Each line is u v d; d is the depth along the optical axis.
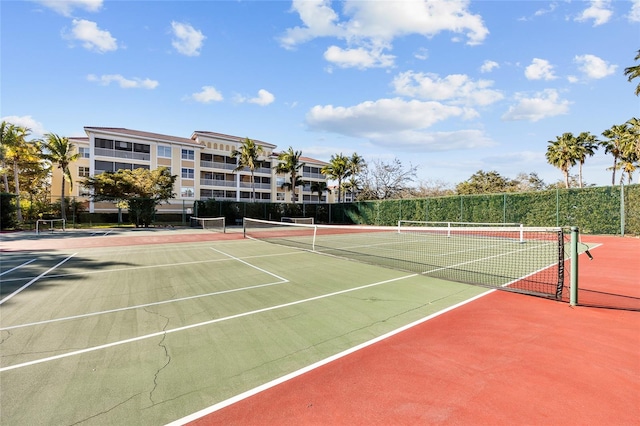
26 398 2.90
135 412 2.70
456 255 12.06
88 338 4.29
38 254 12.45
